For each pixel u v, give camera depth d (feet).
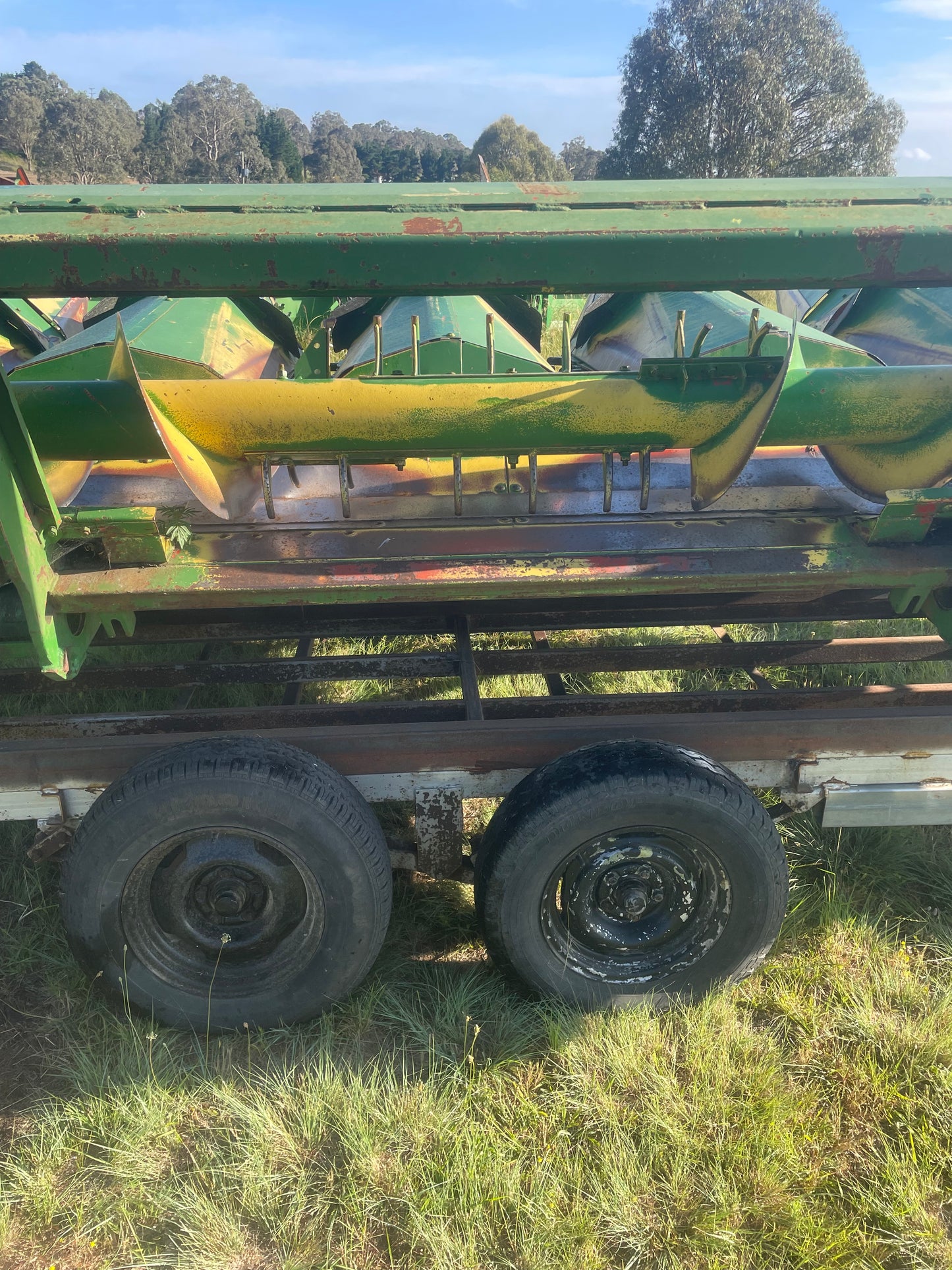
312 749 8.43
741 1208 6.90
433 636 15.05
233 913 8.16
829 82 155.02
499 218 6.15
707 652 12.23
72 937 7.97
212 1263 6.59
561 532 8.94
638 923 8.53
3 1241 6.82
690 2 152.46
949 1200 7.03
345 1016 8.65
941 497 8.28
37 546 7.58
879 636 15.55
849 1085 7.98
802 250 6.24
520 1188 7.00
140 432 8.31
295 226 5.99
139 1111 7.63
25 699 13.62
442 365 13.06
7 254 5.95
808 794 8.96
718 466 8.69
